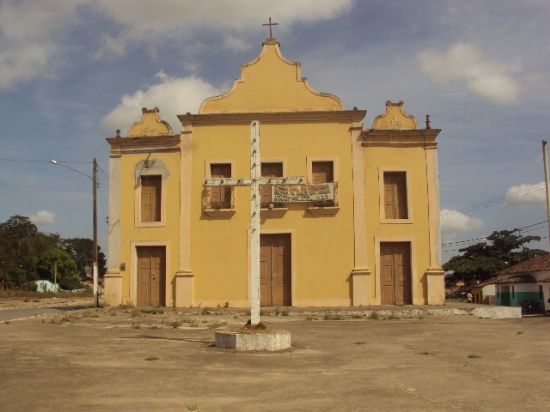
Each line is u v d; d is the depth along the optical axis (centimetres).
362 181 2461
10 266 6925
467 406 688
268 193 2483
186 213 2491
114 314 2141
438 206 2455
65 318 1964
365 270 2403
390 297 2423
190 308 2362
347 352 1187
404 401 715
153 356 1113
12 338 1420
